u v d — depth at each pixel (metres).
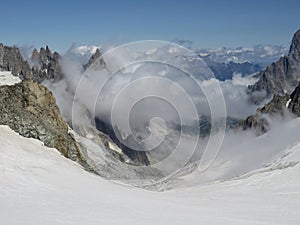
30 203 29.77
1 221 23.86
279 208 34.91
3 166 40.47
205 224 28.20
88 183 42.62
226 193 44.94
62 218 25.72
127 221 26.80
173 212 31.64
